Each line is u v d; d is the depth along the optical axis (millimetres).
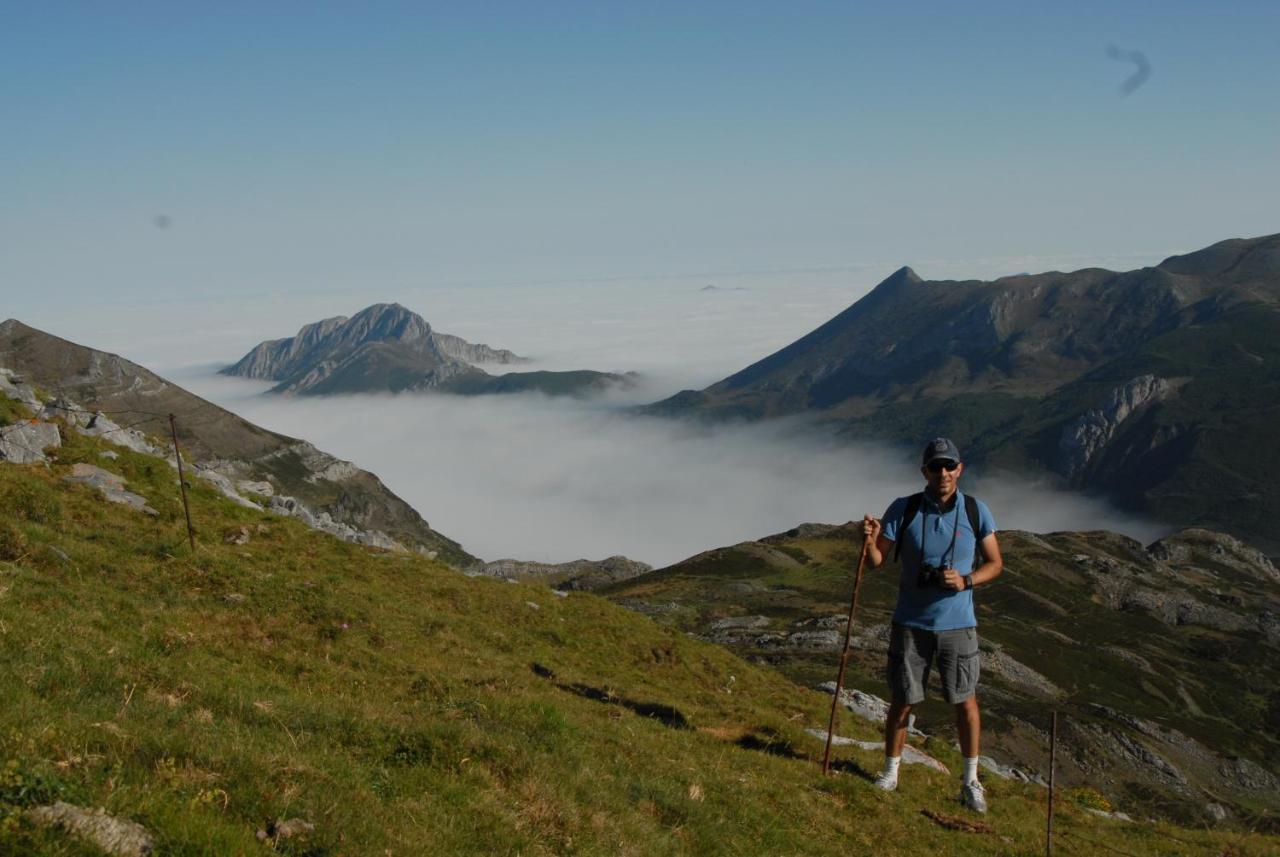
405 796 9547
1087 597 190000
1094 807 20938
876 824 13789
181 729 9672
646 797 11938
